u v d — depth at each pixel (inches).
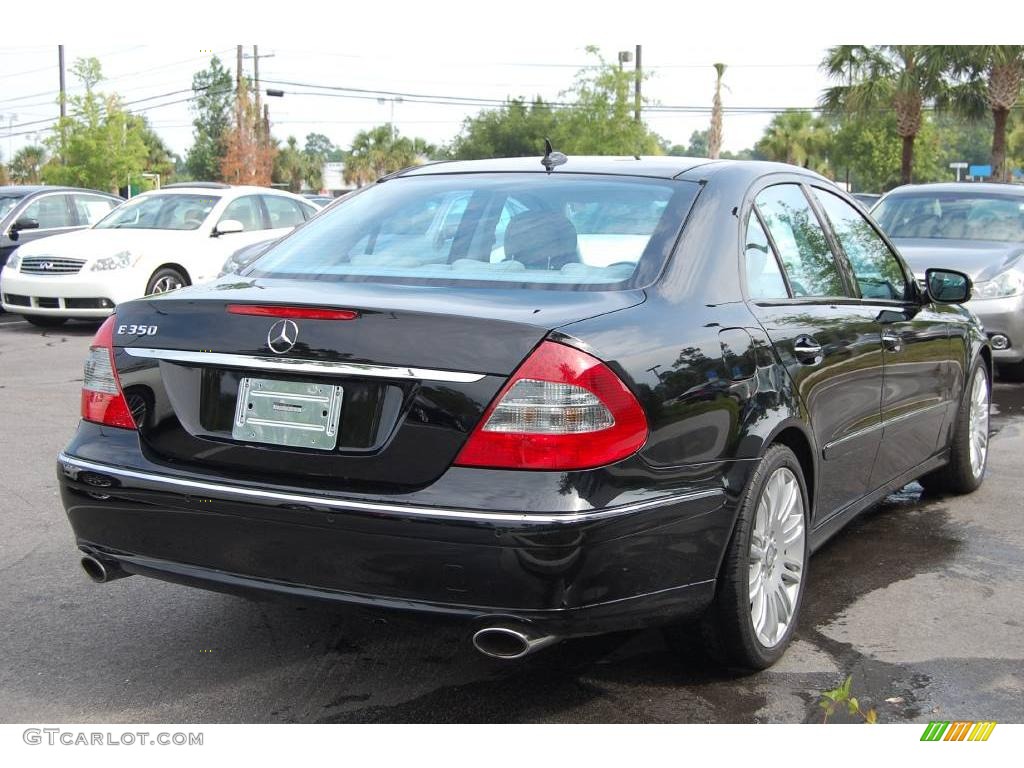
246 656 146.9
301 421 120.6
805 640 153.6
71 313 483.5
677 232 139.3
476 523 111.2
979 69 1188.5
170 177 3046.3
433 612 114.8
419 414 115.1
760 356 138.6
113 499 129.0
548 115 2399.1
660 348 123.6
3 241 542.3
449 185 159.2
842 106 1243.8
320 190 3403.1
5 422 295.0
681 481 123.5
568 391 113.6
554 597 112.4
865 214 192.5
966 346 220.1
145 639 152.2
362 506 114.8
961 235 387.2
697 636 136.6
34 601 165.6
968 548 196.2
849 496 172.7
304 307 120.9
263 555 121.2
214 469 124.7
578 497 112.6
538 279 133.7
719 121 1784.0
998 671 143.6
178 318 129.5
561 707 132.3
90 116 1349.7
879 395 176.4
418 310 117.6
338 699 134.5
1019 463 263.3
